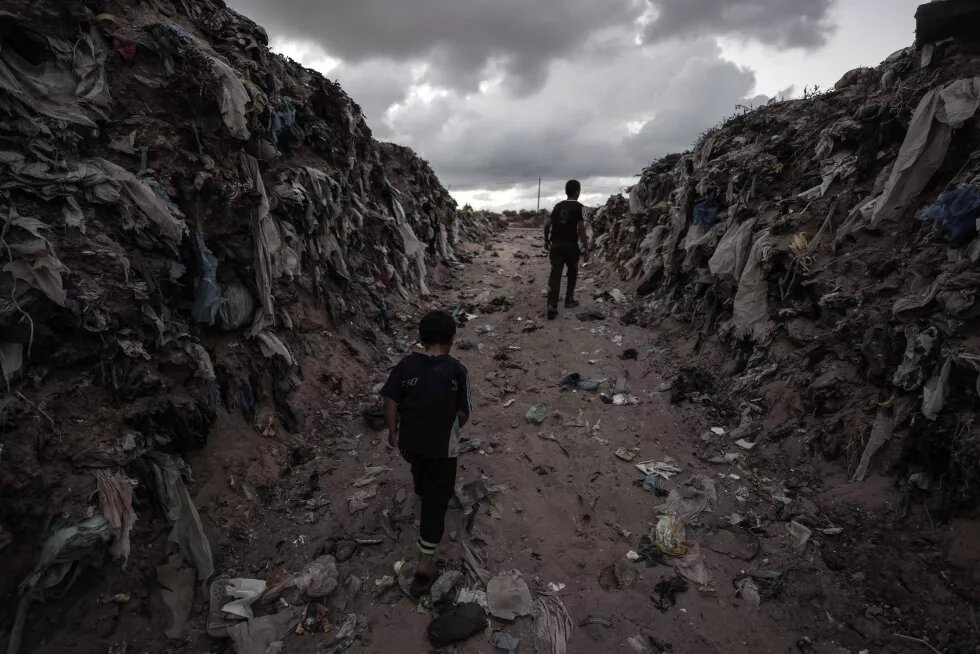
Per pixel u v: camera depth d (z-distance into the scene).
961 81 3.71
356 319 6.07
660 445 4.20
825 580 2.80
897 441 3.22
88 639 2.36
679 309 6.32
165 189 3.49
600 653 2.50
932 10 4.26
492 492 3.63
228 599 2.74
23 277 2.54
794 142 5.66
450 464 2.79
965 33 4.22
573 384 5.27
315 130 6.21
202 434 3.34
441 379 2.81
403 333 6.62
